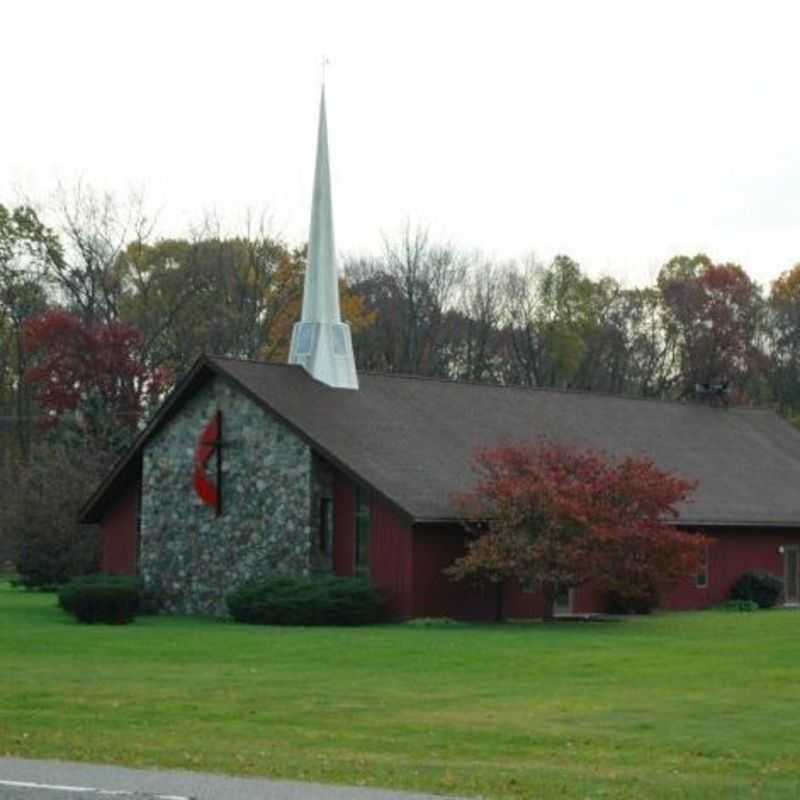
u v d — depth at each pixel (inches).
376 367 3334.2
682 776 696.4
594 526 1581.0
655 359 3649.1
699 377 3540.8
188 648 1341.0
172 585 1872.5
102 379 2878.9
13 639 1430.9
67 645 1373.0
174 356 3061.0
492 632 1524.4
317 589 1643.7
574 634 1496.1
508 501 1611.7
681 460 2121.1
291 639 1427.2
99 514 2031.3
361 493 1736.0
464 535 1733.5
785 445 2368.4
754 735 827.4
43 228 3070.9
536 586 1686.8
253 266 3112.7
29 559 2327.8
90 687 1045.2
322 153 1930.4
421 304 3417.8
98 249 3048.7
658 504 1627.7
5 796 619.5
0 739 801.6
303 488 1744.6
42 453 2571.4
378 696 998.4
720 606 2014.0
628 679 1097.4
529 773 698.2
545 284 3560.5
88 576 1871.3
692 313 3597.4
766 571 2091.5
